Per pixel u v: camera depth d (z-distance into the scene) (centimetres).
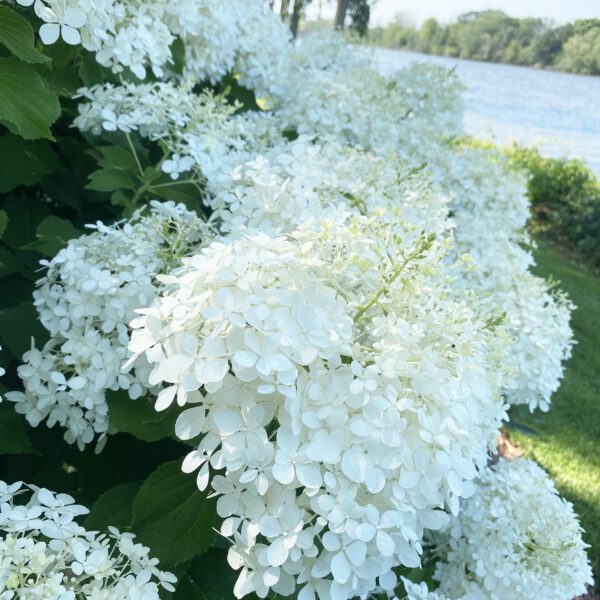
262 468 118
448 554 222
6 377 201
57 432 192
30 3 162
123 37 197
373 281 145
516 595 211
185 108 224
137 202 228
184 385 119
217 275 125
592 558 388
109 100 218
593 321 778
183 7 228
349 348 127
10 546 118
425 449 125
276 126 314
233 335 119
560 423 543
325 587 120
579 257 1060
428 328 143
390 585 128
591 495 446
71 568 125
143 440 169
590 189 1112
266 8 333
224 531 120
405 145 350
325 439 119
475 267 161
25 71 160
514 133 1500
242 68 327
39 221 229
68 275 169
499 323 188
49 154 218
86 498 182
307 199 189
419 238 143
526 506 226
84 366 163
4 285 220
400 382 128
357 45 430
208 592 161
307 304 125
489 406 173
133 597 122
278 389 116
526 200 364
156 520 145
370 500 123
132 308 165
